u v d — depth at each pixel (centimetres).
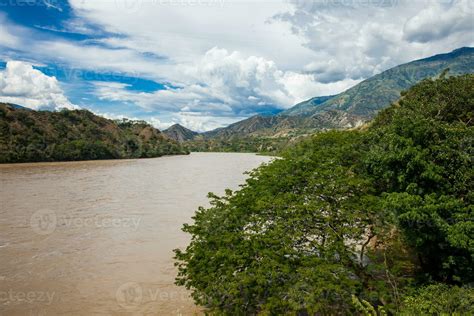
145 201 4612
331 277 1309
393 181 1730
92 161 12394
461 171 1565
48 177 7056
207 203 4497
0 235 3005
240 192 2047
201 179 7231
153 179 7150
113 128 16525
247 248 1482
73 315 1727
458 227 1308
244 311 1412
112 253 2598
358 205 1594
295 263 1436
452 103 2764
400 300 1335
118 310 1773
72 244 2798
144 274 2228
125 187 5878
